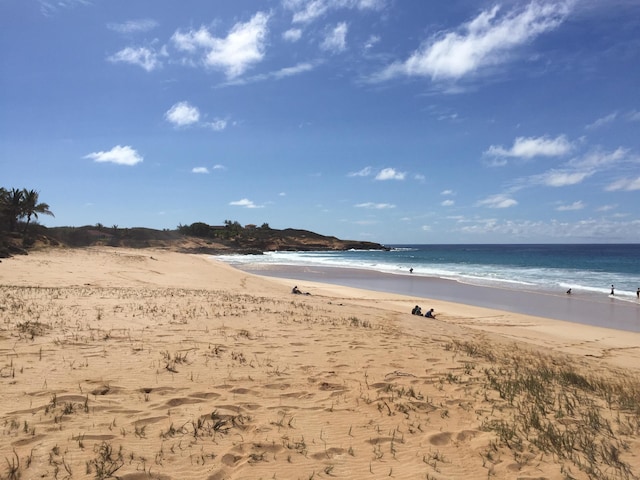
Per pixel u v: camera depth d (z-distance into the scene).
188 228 121.56
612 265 63.44
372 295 26.80
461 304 23.67
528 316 20.12
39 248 41.75
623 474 3.95
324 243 160.75
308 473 3.67
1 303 11.01
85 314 10.27
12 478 3.17
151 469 3.49
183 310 12.01
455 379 7.00
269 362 7.20
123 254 45.69
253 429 4.47
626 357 12.90
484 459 4.14
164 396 5.23
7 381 5.28
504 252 134.38
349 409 5.28
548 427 4.97
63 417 4.35
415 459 4.08
